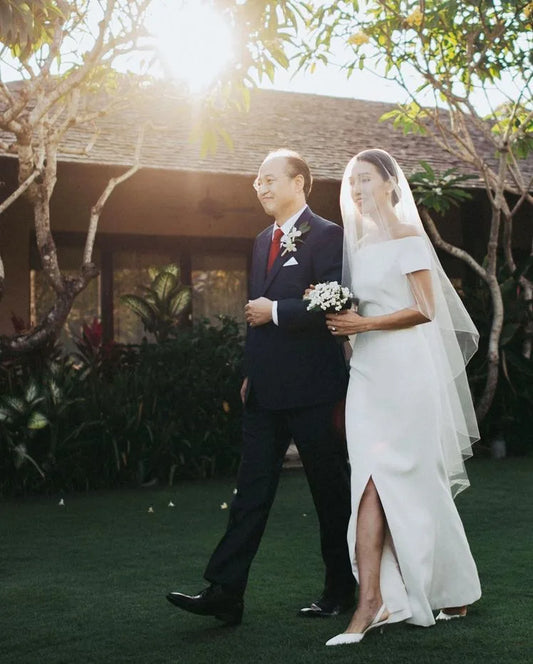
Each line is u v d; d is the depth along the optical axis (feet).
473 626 10.18
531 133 26.71
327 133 36.76
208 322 27.20
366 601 9.83
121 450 23.40
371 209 10.79
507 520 17.02
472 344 11.70
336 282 10.46
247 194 33.09
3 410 21.89
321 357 10.89
